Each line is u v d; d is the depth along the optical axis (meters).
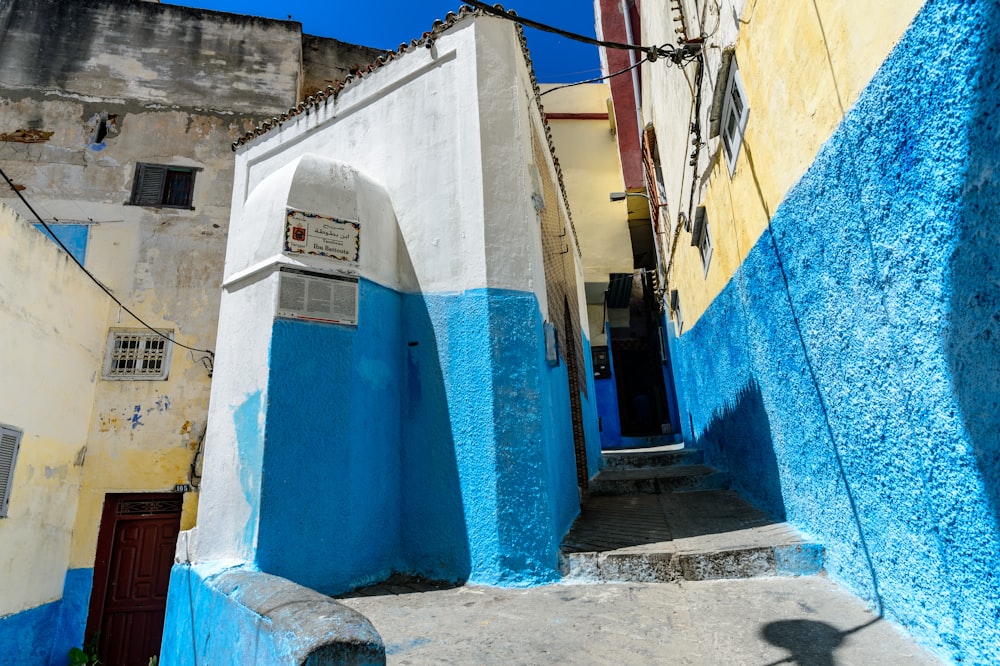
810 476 3.68
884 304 2.50
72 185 10.26
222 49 11.71
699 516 5.07
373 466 4.35
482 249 4.62
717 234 5.90
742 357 5.36
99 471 8.66
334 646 1.83
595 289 13.59
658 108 9.63
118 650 8.05
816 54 2.94
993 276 1.80
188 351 9.52
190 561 4.14
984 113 1.78
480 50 5.21
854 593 3.07
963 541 2.07
